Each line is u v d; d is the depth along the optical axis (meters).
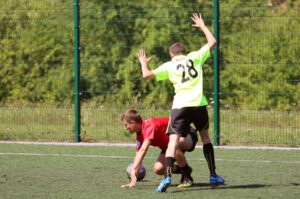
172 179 18.81
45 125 34.91
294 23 34.16
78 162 22.84
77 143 29.36
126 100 40.94
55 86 42.78
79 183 17.80
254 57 34.75
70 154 25.34
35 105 37.53
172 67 16.66
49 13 42.34
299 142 27.83
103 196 15.51
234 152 25.88
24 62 41.38
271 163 22.48
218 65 28.28
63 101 42.75
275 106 32.78
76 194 15.85
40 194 15.87
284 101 32.88
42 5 41.38
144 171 18.06
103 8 47.12
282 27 34.22
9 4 40.19
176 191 16.34
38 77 41.84
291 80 33.22
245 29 34.81
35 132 32.41
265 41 34.41
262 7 34.38
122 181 18.19
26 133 32.09
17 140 30.94
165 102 36.75
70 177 19.02
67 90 43.47
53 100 42.00
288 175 19.50
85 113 34.31
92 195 15.68
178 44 17.20
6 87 40.84
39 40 42.28
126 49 47.38
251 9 33.59
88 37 48.03
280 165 21.97
